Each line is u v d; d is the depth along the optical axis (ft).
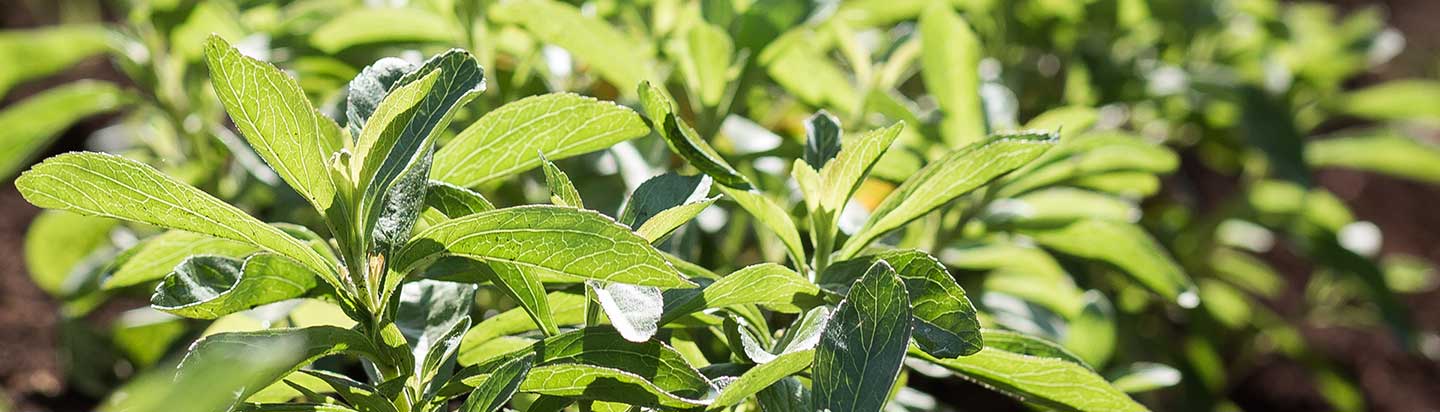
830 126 2.27
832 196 2.20
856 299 2.05
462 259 2.17
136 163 1.95
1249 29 4.73
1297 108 4.81
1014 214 2.77
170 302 2.01
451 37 2.73
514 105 2.12
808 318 2.13
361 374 3.12
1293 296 5.53
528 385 2.09
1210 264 4.70
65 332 3.46
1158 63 4.50
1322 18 5.24
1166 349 4.18
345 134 2.09
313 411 2.09
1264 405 4.84
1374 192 6.52
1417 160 4.60
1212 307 4.44
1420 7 7.88
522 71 2.71
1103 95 4.19
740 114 2.92
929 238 2.75
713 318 2.24
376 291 2.07
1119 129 4.52
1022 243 2.87
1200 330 4.41
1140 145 2.69
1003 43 4.05
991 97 2.76
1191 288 2.65
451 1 2.66
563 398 2.14
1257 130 4.10
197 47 2.99
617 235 1.98
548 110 2.13
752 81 2.68
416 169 2.06
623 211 2.14
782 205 2.71
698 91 2.65
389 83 2.10
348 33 2.72
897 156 2.60
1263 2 4.34
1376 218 6.25
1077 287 3.52
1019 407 3.87
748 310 2.22
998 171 2.17
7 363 3.79
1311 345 5.29
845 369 2.03
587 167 2.72
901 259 2.14
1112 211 2.92
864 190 2.84
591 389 2.09
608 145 2.19
